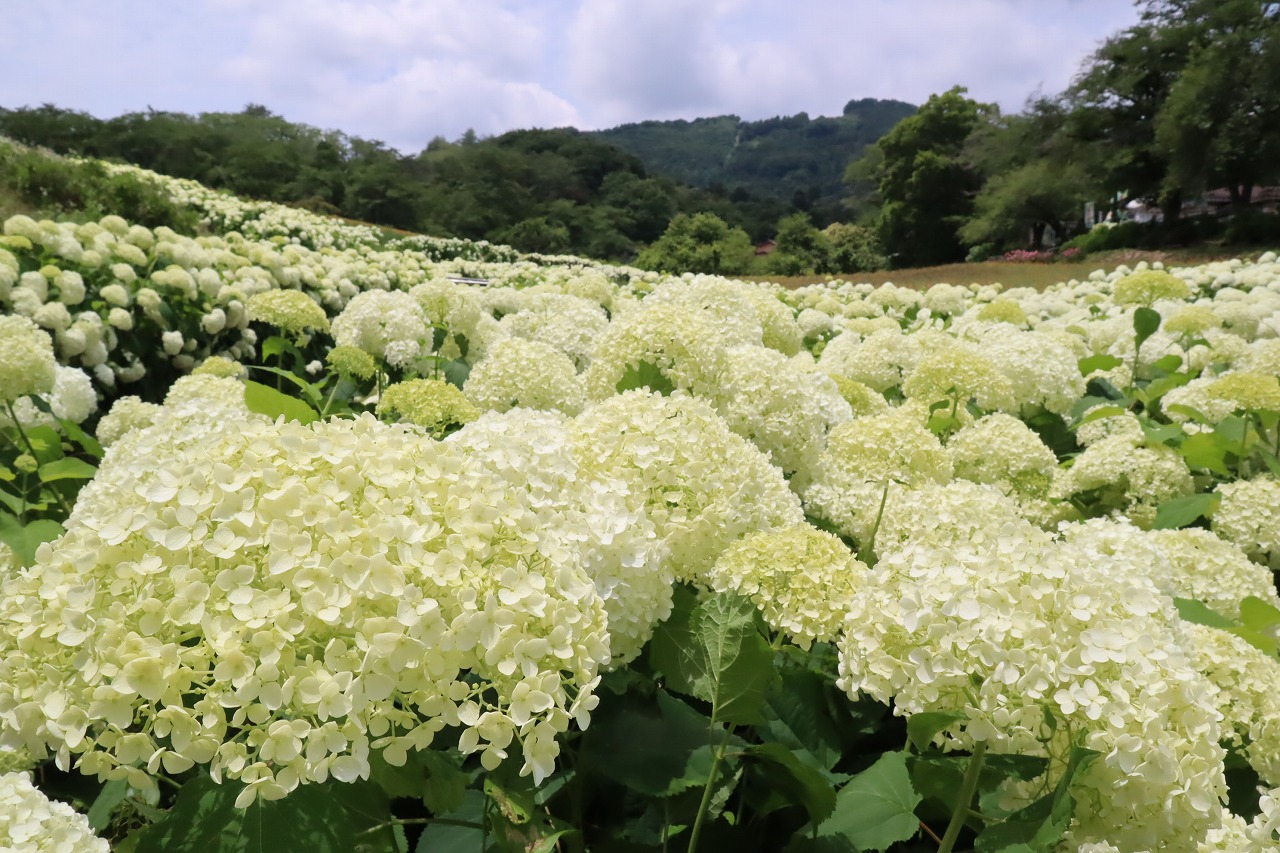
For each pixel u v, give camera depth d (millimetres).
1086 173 46375
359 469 1402
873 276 28500
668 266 44750
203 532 1261
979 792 1610
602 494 1812
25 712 1233
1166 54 44938
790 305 12016
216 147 59000
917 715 1469
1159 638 1463
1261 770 1885
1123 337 6648
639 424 2066
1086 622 1438
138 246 6785
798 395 2986
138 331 6277
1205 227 36281
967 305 11383
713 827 1722
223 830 1265
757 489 2154
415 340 4965
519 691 1264
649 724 1703
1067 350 4871
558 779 1717
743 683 1529
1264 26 39781
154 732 1177
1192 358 5938
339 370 3988
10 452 3703
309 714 1203
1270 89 37875
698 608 1616
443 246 27844
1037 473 3635
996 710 1393
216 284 6973
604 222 66312
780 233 51125
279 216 19906
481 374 3584
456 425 3180
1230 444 3855
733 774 1636
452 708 1245
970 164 54750
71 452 4242
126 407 3582
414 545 1303
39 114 58156
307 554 1246
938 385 4176
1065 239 51406
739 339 3922
